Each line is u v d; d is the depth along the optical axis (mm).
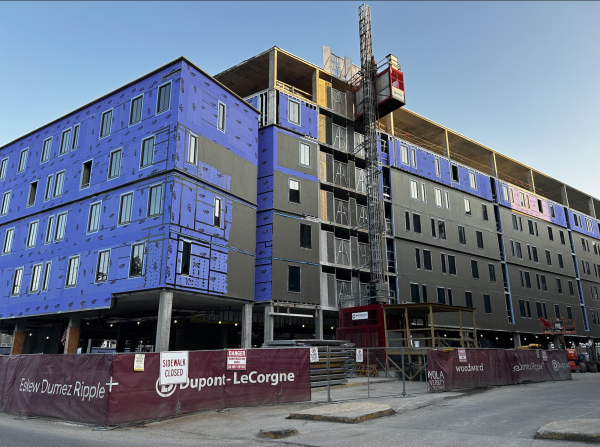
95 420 12273
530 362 24594
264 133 34812
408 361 25516
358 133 41594
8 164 37531
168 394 13266
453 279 44750
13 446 9188
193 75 28031
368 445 9258
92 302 27141
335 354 23172
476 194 50312
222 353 14742
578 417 11727
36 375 14367
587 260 63938
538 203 58875
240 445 9672
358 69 43312
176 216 25375
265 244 32688
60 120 34062
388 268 40062
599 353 39906
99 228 28375
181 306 31297
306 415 12711
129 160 28125
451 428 10656
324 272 35312
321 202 36656
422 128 49188
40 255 31797
